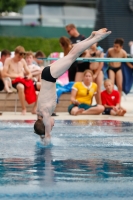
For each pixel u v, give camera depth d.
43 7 84.62
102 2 71.06
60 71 14.42
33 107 24.41
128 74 26.94
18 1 77.56
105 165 11.84
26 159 12.48
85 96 24.16
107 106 24.11
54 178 10.55
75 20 82.81
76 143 14.94
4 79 25.36
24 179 10.45
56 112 25.64
